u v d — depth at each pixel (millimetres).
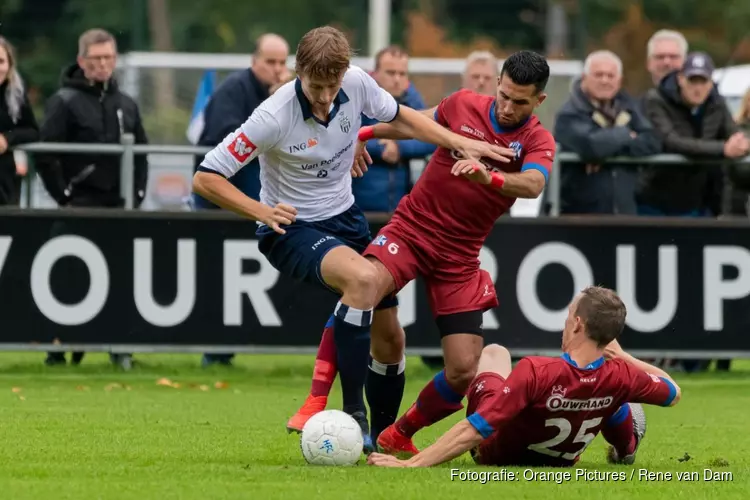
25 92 32469
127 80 52312
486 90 33906
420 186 20266
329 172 19391
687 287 33219
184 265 32312
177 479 16328
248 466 17359
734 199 34906
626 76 91312
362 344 18734
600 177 33438
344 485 15812
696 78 33312
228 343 32469
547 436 17094
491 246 32875
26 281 32031
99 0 79875
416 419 19891
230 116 32500
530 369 16594
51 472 16938
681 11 94938
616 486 16344
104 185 32625
